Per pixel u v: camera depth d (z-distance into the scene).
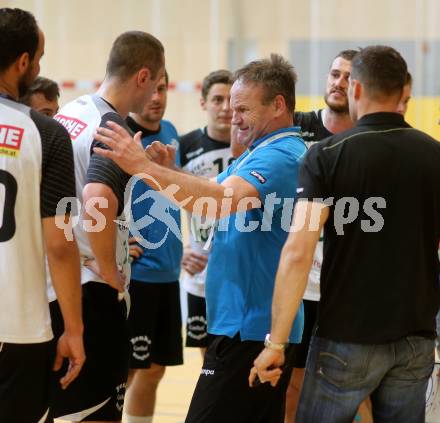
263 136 9.59
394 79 8.45
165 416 14.59
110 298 9.65
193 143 15.95
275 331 8.10
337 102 12.73
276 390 9.28
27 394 7.80
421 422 8.67
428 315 8.42
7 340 7.64
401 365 8.38
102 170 9.17
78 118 9.73
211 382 9.25
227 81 15.45
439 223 8.52
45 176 7.75
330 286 8.36
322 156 8.24
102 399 9.62
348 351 8.20
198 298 15.40
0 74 7.88
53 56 30.61
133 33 10.09
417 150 8.36
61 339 8.07
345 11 28.84
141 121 14.53
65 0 30.31
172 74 30.23
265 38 29.56
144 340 13.84
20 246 7.68
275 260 9.20
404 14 28.38
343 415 8.33
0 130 7.63
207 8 29.83
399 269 8.22
